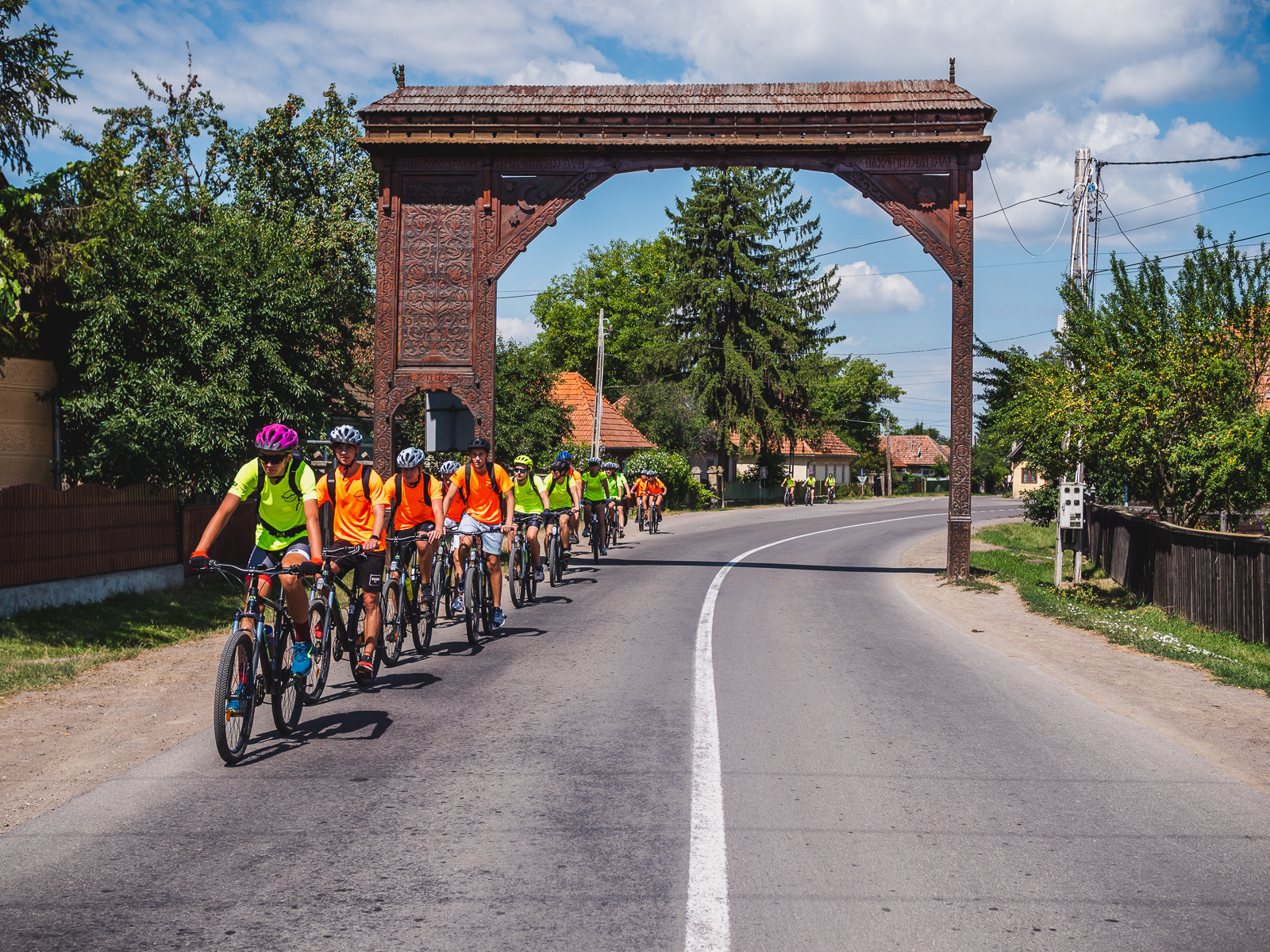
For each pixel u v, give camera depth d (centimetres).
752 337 5203
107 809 465
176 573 1310
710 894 367
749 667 859
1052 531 3316
